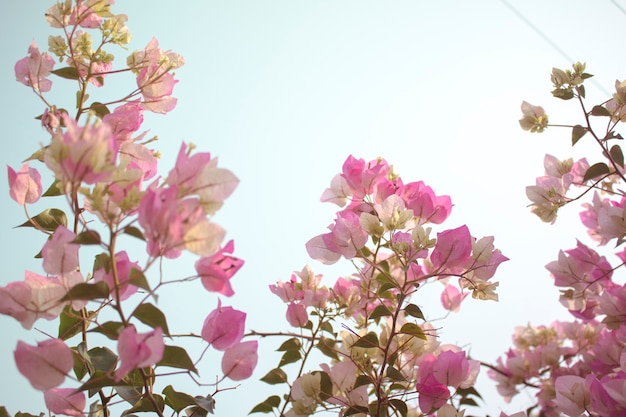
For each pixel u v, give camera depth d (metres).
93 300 1.11
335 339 1.84
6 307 1.16
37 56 1.58
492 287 1.65
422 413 1.67
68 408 1.33
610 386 1.65
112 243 1.07
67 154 1.02
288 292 1.90
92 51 1.52
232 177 1.08
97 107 1.51
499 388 2.52
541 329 2.59
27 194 1.47
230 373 1.32
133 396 1.31
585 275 2.27
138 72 1.58
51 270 1.20
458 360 1.64
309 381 1.62
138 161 1.41
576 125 2.00
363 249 1.75
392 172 1.87
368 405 1.64
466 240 1.58
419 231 1.56
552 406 2.38
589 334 2.49
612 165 2.14
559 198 2.07
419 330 1.58
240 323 1.32
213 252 1.04
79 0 1.52
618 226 1.93
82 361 1.35
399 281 1.87
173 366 1.24
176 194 1.03
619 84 1.99
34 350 1.09
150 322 1.14
